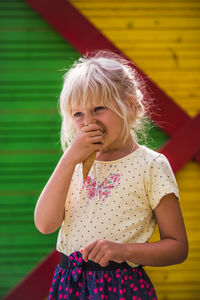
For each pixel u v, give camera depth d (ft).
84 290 5.12
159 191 5.24
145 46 11.32
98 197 5.37
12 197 11.16
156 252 4.96
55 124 11.34
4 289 10.99
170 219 5.24
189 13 11.42
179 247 5.12
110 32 11.30
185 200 11.31
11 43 11.32
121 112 5.45
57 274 5.51
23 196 11.19
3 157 11.21
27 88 11.34
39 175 11.25
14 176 11.19
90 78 5.37
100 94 5.32
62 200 5.30
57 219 5.38
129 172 5.39
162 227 5.28
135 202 5.26
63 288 5.30
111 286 5.05
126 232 5.16
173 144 11.25
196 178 11.37
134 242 5.18
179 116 11.29
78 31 11.24
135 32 11.32
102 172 5.53
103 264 4.72
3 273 11.02
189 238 11.25
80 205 5.47
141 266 5.39
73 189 5.67
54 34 11.36
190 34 11.41
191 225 11.27
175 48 11.37
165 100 11.27
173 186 5.34
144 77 11.27
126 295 5.03
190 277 11.21
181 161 11.26
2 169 11.18
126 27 11.31
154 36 11.36
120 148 5.62
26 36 11.34
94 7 11.28
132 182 5.32
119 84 5.64
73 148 5.23
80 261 5.14
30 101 11.34
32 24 11.35
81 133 5.24
